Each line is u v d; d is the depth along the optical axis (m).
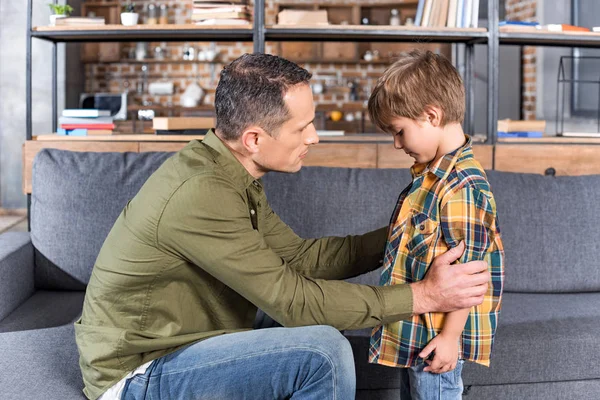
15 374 1.61
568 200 2.41
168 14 8.16
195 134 3.03
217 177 1.46
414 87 1.51
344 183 2.38
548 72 5.88
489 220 1.47
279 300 1.45
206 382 1.46
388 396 1.89
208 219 1.43
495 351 1.88
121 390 1.48
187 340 1.50
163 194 1.46
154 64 8.26
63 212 2.29
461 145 1.56
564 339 1.91
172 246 1.46
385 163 2.93
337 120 8.19
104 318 1.51
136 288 1.49
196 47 8.17
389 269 1.59
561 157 2.94
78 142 2.89
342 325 1.48
